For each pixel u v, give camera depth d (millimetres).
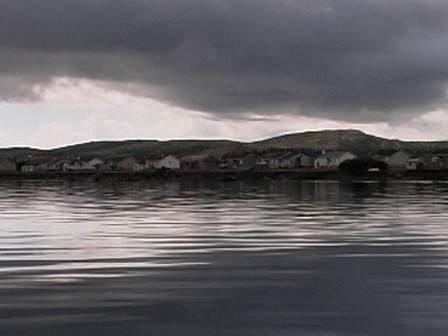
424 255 21781
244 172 167625
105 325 12656
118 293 15547
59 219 37844
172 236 28188
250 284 16734
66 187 106812
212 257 21594
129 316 13328
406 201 56188
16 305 14250
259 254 22328
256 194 73500
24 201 60750
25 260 20891
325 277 17688
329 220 36156
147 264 20047
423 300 14625
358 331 12164
